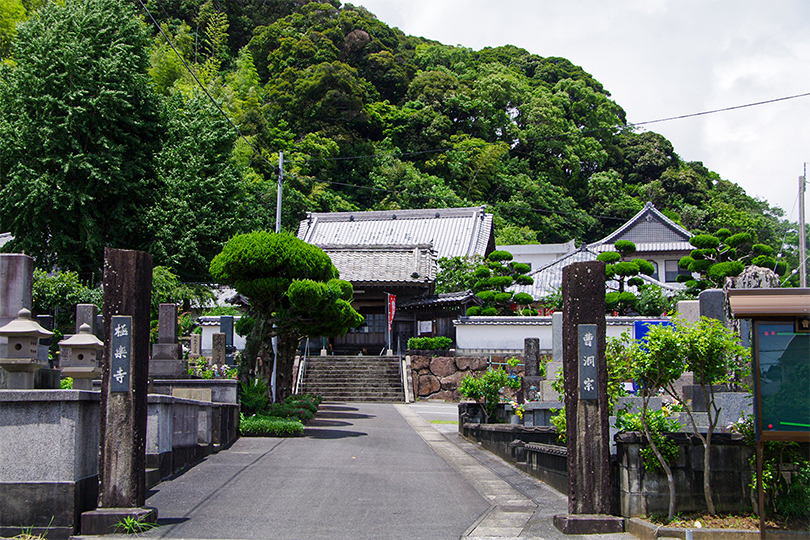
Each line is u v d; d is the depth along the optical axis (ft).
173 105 92.89
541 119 219.82
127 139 81.97
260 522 24.36
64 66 75.51
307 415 54.49
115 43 79.92
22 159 75.31
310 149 173.88
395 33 252.21
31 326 25.84
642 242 161.27
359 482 31.78
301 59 198.18
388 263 104.94
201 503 27.04
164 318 51.98
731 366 24.40
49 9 79.61
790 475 22.65
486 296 96.53
